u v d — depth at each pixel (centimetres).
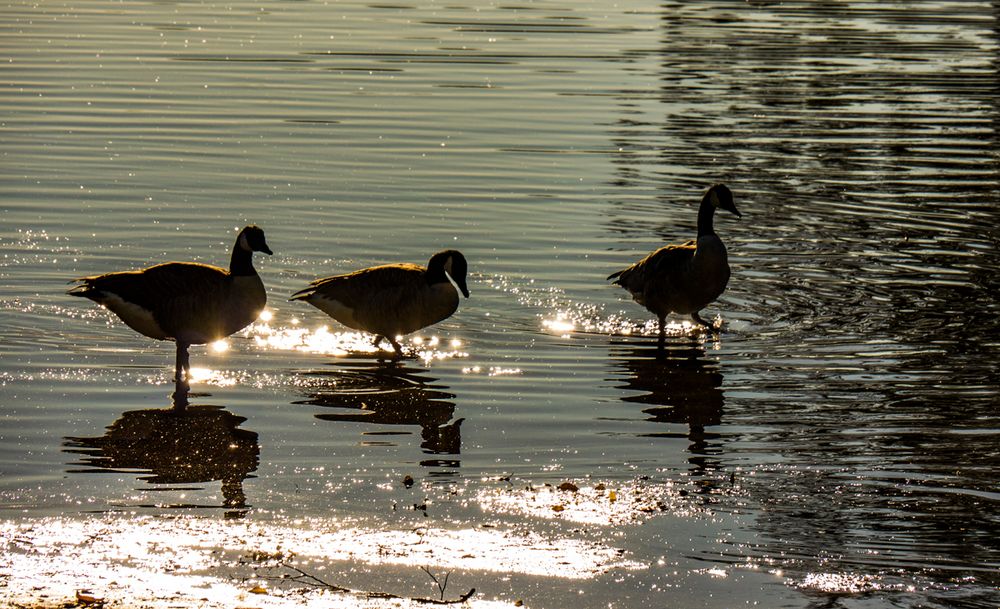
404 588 957
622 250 2070
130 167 2467
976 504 1157
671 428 1358
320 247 2023
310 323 1720
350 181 2431
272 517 1096
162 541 1035
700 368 1569
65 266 1880
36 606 892
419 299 1582
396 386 1484
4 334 1605
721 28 4509
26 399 1394
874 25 4647
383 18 4516
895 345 1659
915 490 1190
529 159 2647
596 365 1575
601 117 3062
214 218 2156
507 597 948
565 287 1895
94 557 997
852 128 3017
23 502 1112
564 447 1297
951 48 4162
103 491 1145
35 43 3784
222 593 933
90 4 4650
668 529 1086
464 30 4300
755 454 1283
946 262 2034
